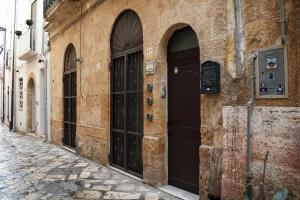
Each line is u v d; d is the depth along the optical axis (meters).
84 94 9.60
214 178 4.61
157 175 5.95
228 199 4.19
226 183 4.23
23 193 5.98
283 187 3.53
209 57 4.75
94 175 7.23
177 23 5.44
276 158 3.63
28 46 16.23
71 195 5.77
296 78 3.57
